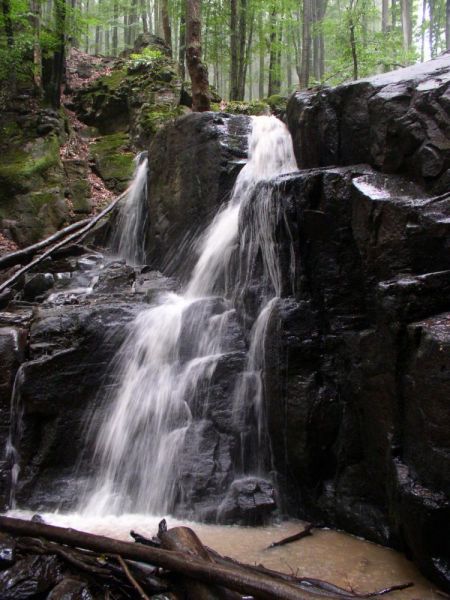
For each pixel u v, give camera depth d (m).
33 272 10.06
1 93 14.09
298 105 7.20
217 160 8.25
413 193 4.80
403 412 4.18
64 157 13.89
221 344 6.28
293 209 5.50
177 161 9.20
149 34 19.00
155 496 5.59
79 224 11.08
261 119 9.01
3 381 6.34
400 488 3.93
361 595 3.62
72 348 6.36
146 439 5.98
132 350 6.50
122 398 6.26
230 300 6.94
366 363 4.62
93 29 34.47
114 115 15.83
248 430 5.78
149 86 15.52
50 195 12.55
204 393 5.98
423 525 3.74
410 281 4.13
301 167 7.18
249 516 5.05
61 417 6.13
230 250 7.22
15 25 14.51
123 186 13.78
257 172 8.31
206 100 11.63
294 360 5.27
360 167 5.46
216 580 3.12
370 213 4.73
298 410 5.15
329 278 5.21
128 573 3.47
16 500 5.75
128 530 5.08
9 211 12.40
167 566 3.38
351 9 14.91
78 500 5.71
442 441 3.67
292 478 5.37
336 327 5.15
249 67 28.78
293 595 2.86
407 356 4.13
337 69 16.48
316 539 4.73
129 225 11.08
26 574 3.67
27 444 6.07
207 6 20.17
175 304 7.38
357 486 4.86
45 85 14.84
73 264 10.16
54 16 14.78
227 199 8.20
